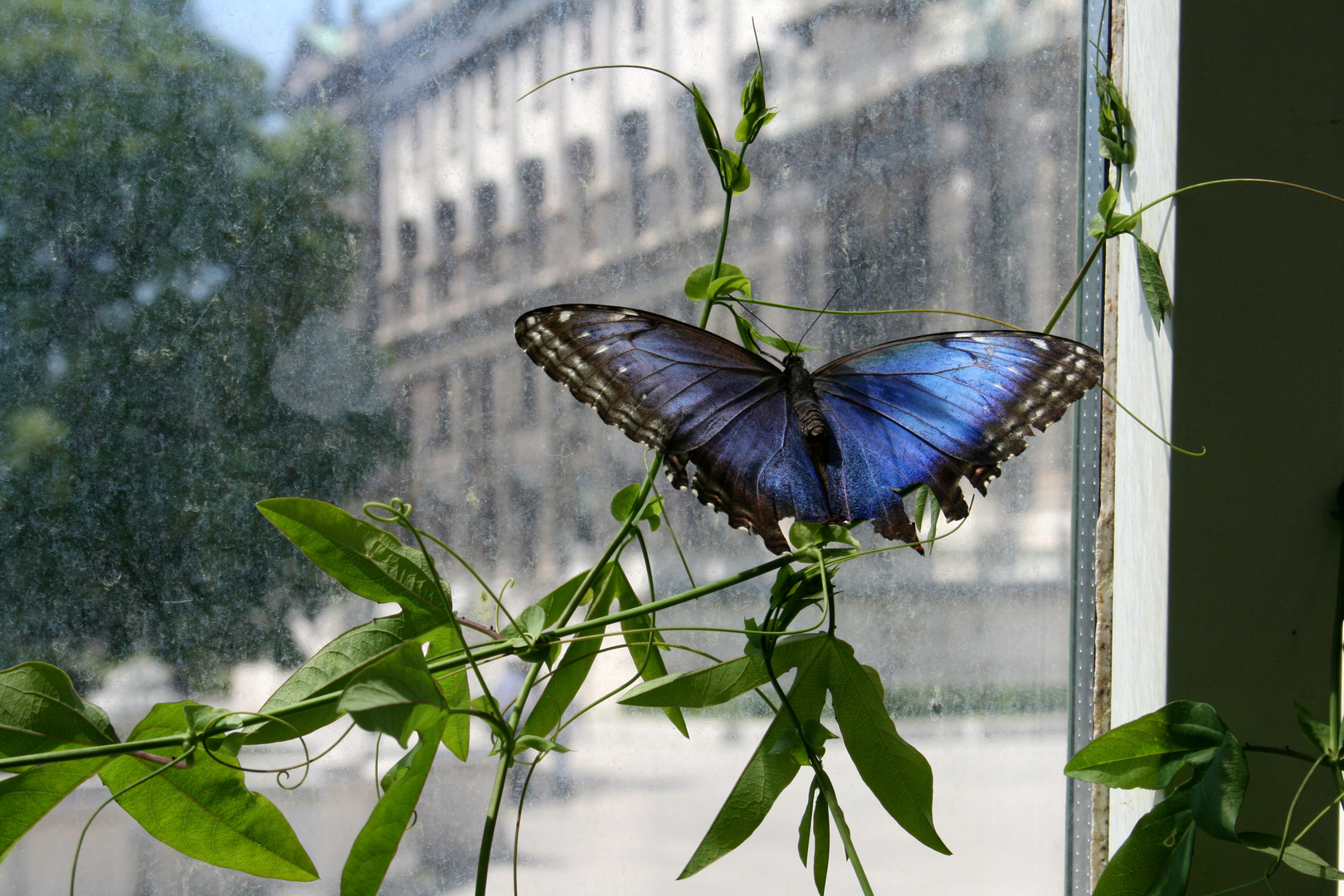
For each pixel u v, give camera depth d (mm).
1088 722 416
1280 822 382
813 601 367
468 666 363
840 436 393
